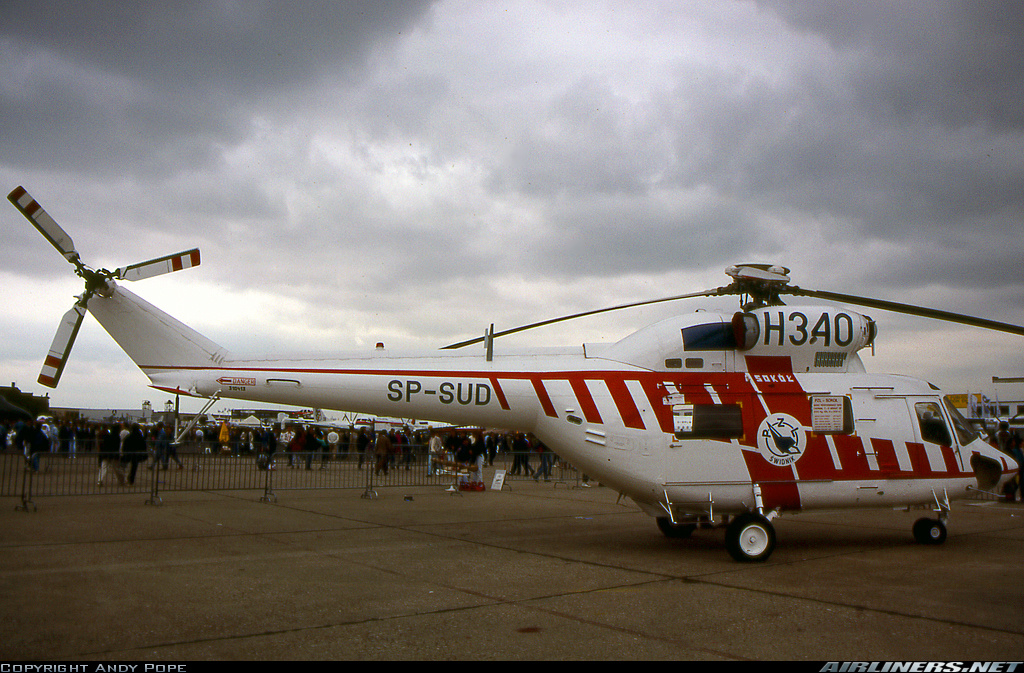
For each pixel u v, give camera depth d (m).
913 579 8.25
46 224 10.77
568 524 13.20
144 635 5.59
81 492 17.09
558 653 5.30
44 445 21.44
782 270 10.20
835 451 10.22
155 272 11.36
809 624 6.20
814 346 10.41
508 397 10.34
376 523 12.81
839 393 10.42
